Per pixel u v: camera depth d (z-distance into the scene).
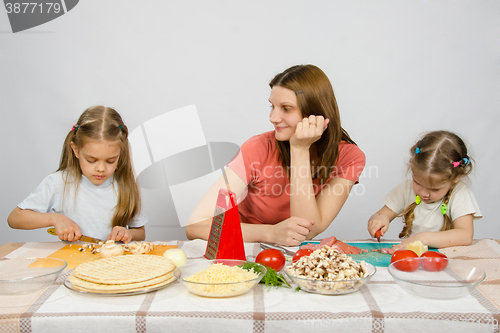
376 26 2.45
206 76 2.51
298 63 2.51
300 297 0.92
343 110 2.51
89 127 1.56
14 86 2.34
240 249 1.17
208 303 0.89
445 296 0.90
